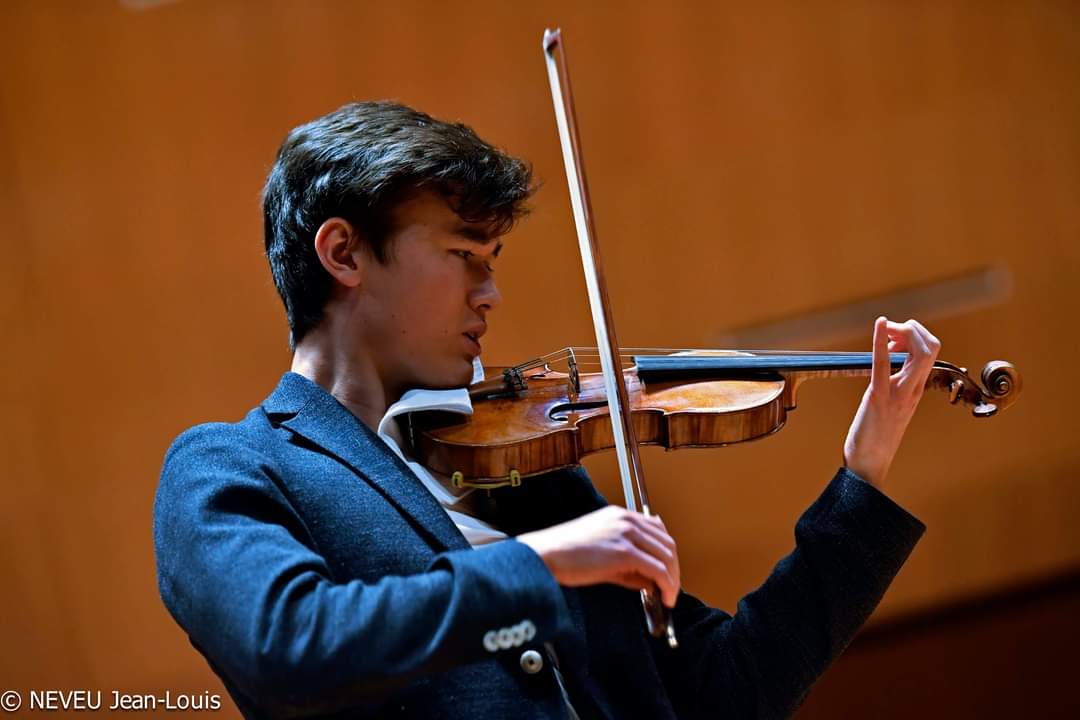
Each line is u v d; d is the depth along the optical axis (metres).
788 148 15.10
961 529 16.16
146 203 13.82
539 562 4.96
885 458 6.43
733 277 15.13
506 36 14.31
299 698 4.76
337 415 6.09
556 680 5.77
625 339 14.94
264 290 14.13
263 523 5.39
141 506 14.20
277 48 13.85
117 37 13.54
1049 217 15.73
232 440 5.90
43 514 14.06
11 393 13.84
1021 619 16.08
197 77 13.74
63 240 13.72
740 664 6.35
